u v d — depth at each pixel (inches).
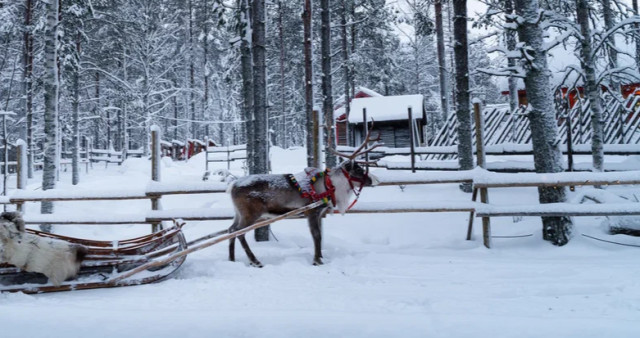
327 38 456.4
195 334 106.5
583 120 420.8
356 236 304.7
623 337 98.3
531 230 285.0
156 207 283.7
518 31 279.1
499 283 175.3
